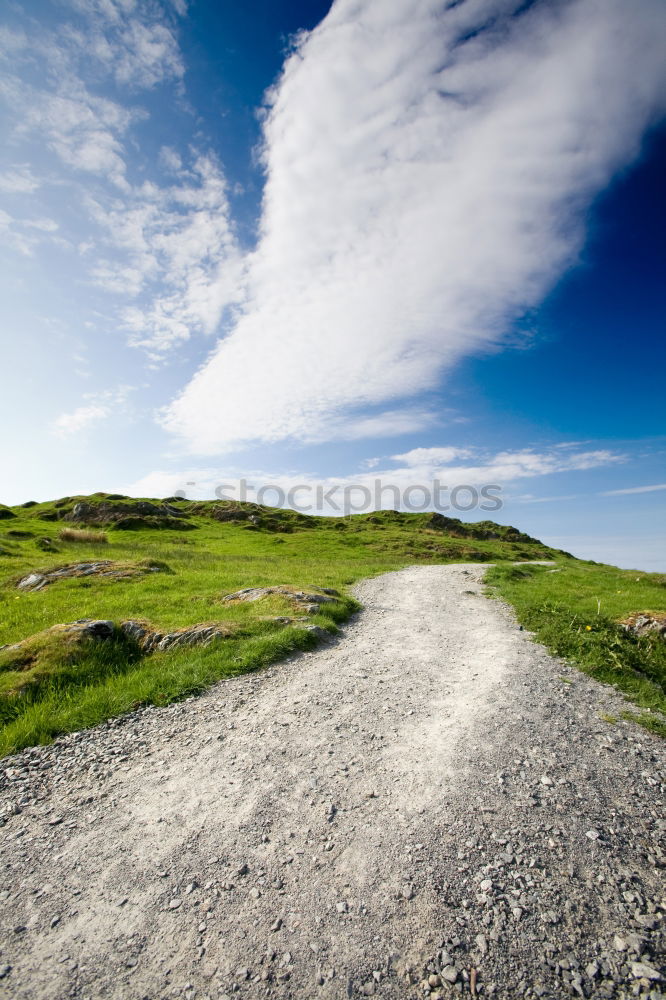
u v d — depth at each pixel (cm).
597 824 605
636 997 397
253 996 407
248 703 993
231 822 630
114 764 789
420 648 1372
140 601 1825
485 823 605
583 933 455
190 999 406
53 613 1678
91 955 451
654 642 1307
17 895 527
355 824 613
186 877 540
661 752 780
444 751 777
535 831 590
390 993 405
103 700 996
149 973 431
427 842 575
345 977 420
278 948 448
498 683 1062
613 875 525
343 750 796
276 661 1224
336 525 7812
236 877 536
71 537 4388
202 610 1673
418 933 457
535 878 519
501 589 2386
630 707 945
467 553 5825
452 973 419
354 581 2714
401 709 948
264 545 5262
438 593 2328
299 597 1786
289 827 614
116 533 5416
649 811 632
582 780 697
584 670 1136
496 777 701
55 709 974
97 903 511
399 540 6300
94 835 621
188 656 1220
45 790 726
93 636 1259
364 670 1178
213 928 473
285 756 786
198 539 5434
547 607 1762
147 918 489
